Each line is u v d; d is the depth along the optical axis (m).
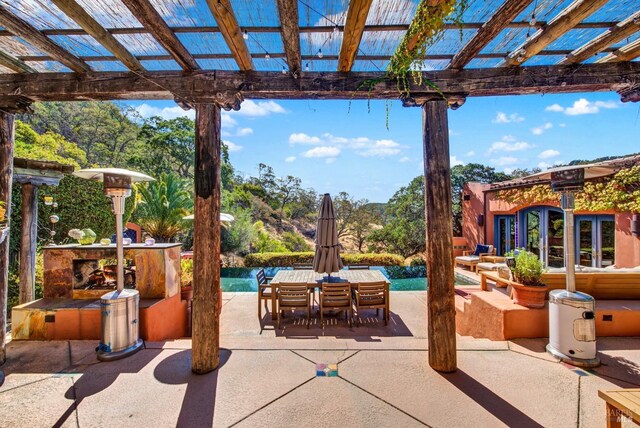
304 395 2.29
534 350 3.01
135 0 1.75
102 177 3.25
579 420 1.97
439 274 2.65
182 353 3.04
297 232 27.58
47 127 20.12
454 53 2.57
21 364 2.80
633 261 5.96
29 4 1.94
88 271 4.09
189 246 13.48
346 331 4.34
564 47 2.53
